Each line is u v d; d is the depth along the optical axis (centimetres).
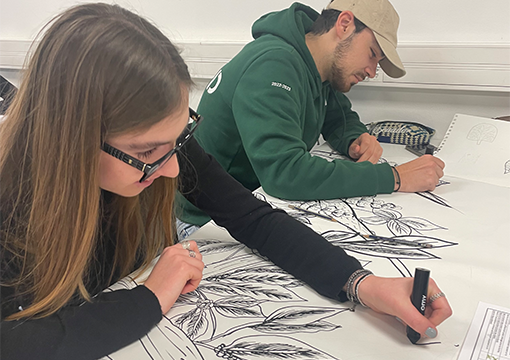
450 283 68
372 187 102
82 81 50
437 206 97
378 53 123
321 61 128
